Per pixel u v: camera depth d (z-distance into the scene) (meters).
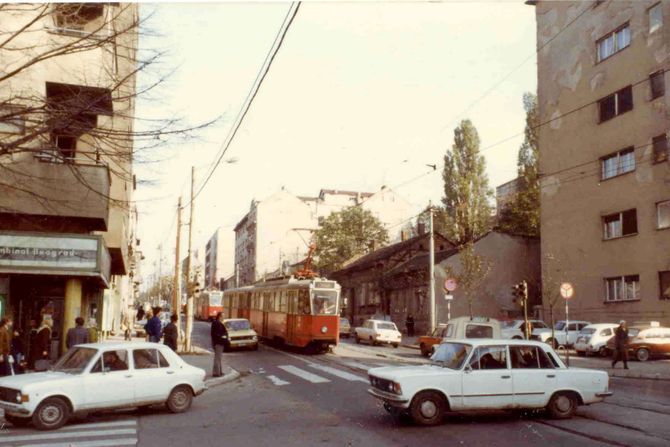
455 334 23.44
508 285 45.09
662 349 27.05
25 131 11.64
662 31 30.78
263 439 10.12
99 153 12.73
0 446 9.76
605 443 9.66
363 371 21.12
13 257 19.14
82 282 23.16
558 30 38.75
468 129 57.91
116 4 13.96
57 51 11.16
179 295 32.00
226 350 30.62
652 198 31.11
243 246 116.50
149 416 12.63
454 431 10.74
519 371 11.80
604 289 34.09
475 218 56.12
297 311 29.41
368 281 56.88
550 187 38.72
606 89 34.47
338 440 10.00
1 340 15.02
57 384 11.45
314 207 104.38
